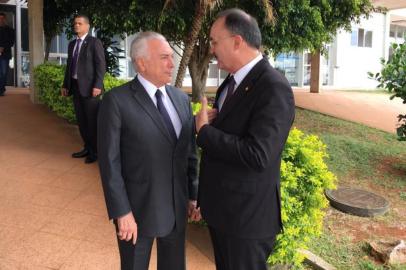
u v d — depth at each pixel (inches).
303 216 136.0
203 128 81.7
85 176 202.1
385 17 832.3
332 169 252.7
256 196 81.3
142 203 88.0
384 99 572.1
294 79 776.9
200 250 144.5
